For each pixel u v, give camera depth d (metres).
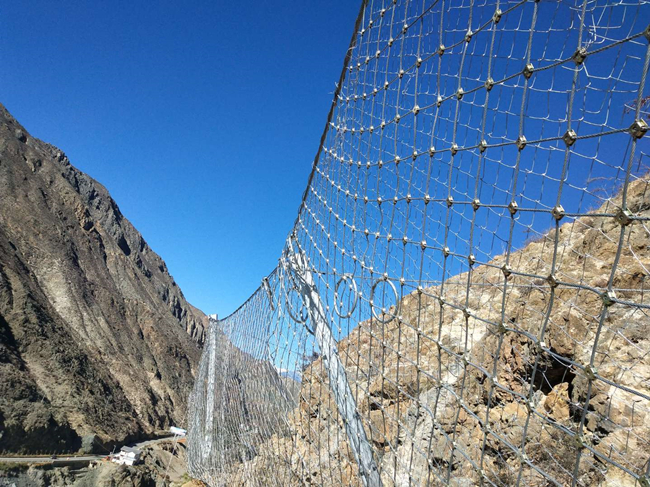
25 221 125.19
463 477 3.46
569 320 3.41
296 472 4.23
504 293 1.65
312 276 4.00
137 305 143.62
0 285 88.25
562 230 4.12
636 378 2.91
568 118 1.38
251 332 6.54
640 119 1.18
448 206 2.00
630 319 3.12
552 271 1.43
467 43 1.92
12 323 83.38
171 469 22.41
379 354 3.58
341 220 3.36
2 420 60.56
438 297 2.04
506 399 3.74
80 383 81.19
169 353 133.12
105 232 174.12
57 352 83.69
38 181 148.38
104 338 109.88
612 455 2.83
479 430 3.67
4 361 72.69
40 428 62.66
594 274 3.46
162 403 102.69
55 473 56.38
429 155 2.18
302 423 4.93
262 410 5.63
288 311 4.59
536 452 3.32
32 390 70.44
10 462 54.94
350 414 3.04
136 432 79.94
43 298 102.12
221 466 7.62
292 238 4.68
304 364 4.04
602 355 3.16
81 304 114.56
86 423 71.56
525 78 1.56
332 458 4.12
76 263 131.12
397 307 2.44
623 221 1.22
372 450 2.86
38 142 184.25
